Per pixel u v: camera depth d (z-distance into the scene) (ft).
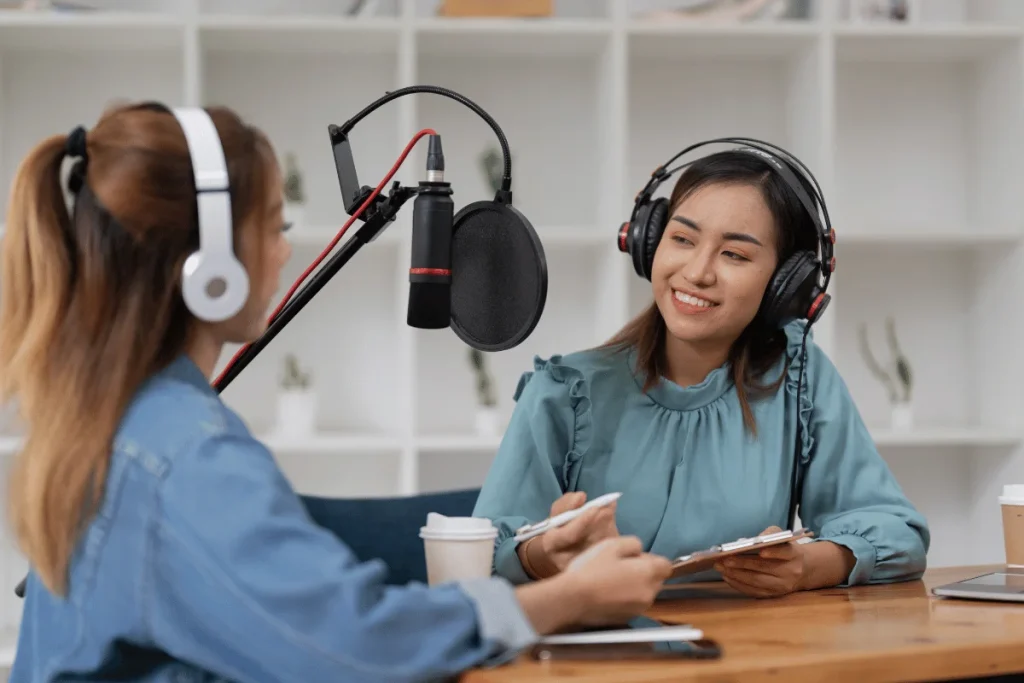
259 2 9.86
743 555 4.50
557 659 3.36
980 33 9.69
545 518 5.00
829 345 9.48
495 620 3.25
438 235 4.18
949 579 5.09
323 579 3.00
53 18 8.99
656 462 5.22
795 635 3.71
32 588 3.70
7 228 3.39
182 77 10.03
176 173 3.33
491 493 4.98
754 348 5.44
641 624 3.86
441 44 9.75
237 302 3.35
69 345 3.28
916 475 10.71
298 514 3.14
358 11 9.57
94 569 3.21
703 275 4.99
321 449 9.18
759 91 10.47
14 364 3.29
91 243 3.30
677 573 4.43
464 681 3.21
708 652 3.37
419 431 10.11
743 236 4.99
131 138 3.33
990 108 10.35
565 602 3.47
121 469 3.18
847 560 4.88
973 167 10.66
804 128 9.98
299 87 10.11
